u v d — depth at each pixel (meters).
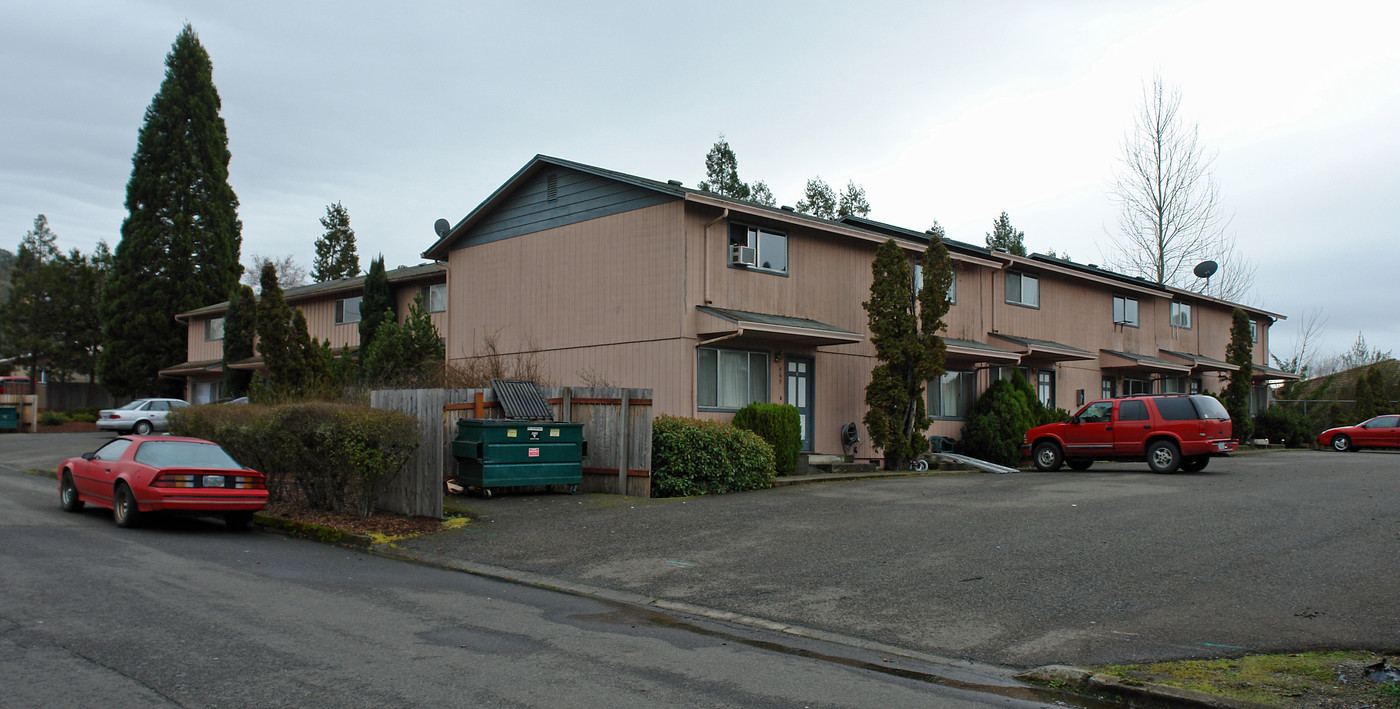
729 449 16.62
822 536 11.72
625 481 15.71
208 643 6.73
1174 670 6.44
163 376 41.88
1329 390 53.53
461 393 16.05
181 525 13.40
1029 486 16.94
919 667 6.79
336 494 13.80
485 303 24.39
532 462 15.17
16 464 23.66
